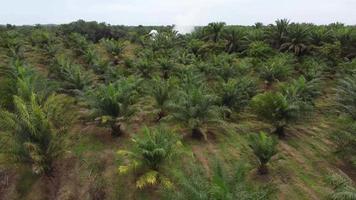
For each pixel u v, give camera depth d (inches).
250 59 1095.0
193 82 804.6
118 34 2028.8
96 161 542.0
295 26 1211.9
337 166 516.1
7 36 1587.1
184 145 574.9
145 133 509.4
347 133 504.1
